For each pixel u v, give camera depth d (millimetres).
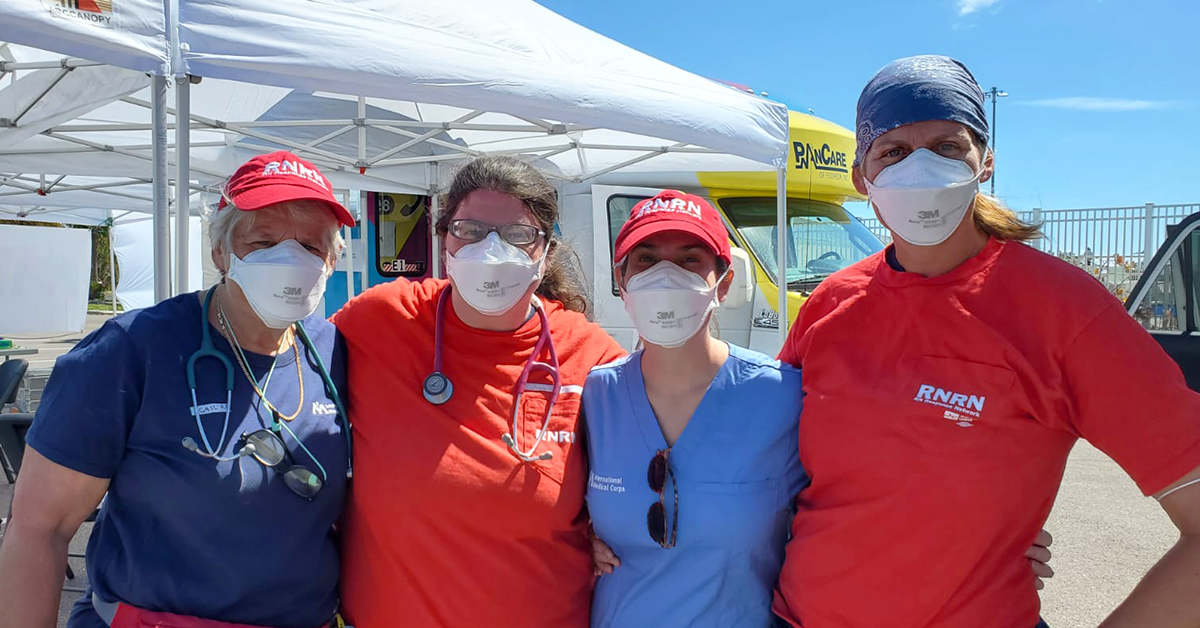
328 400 1756
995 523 1424
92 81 3377
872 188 1585
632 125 3551
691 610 1634
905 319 1567
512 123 5453
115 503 1547
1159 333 5395
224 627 1530
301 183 1645
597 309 5191
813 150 5711
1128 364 1312
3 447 3488
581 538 1825
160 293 2500
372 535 1698
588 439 1818
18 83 3527
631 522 1680
